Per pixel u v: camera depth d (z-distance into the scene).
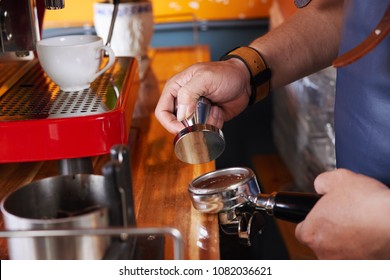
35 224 0.72
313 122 2.01
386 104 1.04
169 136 1.36
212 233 0.92
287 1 2.16
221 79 1.13
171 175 1.15
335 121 1.22
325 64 1.37
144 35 1.94
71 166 1.08
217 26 2.54
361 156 1.11
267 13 2.54
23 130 1.04
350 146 1.14
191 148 1.08
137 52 1.95
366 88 1.06
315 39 1.33
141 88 1.75
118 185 0.74
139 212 1.00
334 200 0.89
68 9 2.43
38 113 1.10
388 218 0.84
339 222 0.88
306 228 0.90
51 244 0.73
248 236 0.94
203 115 1.10
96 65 1.26
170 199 1.05
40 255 0.73
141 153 1.27
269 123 2.69
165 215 0.98
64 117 1.06
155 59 2.12
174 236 0.70
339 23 1.35
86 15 2.44
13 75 1.38
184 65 2.02
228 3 2.52
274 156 2.67
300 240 0.92
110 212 0.75
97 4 1.91
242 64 1.22
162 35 2.54
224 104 1.21
